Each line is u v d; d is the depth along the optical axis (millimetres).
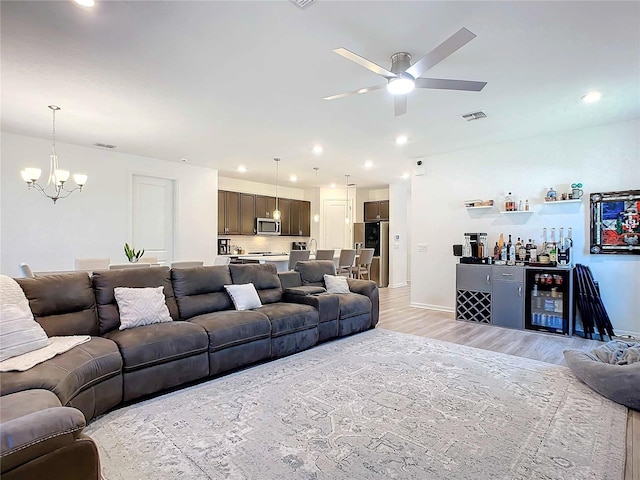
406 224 9500
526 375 3039
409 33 2457
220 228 7797
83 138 5004
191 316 3406
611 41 2520
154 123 4348
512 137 4949
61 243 5242
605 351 3096
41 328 2324
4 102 3678
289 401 2545
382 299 7211
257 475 1737
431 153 5867
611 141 4375
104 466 1793
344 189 9703
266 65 2908
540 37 2480
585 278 4336
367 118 4156
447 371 3135
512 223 5156
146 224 6316
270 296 4156
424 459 1868
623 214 4285
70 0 2090
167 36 2482
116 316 2906
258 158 6238
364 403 2514
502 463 1834
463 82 2557
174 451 1930
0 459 984
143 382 2535
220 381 2920
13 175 4824
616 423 2238
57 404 1635
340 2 2121
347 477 1725
